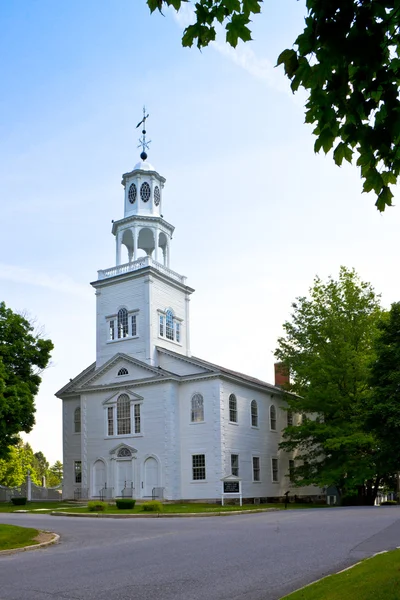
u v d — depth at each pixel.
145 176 51.31
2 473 84.31
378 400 35.91
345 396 43.56
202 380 44.59
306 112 5.59
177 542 17.48
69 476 50.44
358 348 45.00
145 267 47.97
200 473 43.47
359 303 45.66
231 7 5.78
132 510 33.47
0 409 40.25
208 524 23.92
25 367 44.75
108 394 47.69
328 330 45.28
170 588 10.69
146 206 50.91
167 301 50.03
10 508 37.91
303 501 52.88
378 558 11.32
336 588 8.84
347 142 5.57
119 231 50.97
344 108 5.38
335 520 22.70
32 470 91.06
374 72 5.12
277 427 51.88
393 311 37.12
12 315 45.53
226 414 44.41
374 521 21.39
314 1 4.82
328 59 4.94
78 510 33.75
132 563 13.73
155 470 44.19
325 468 43.22
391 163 5.68
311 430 43.56
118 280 49.44
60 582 11.77
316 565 12.31
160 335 48.59
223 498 41.00
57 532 21.80
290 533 18.45
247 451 46.50
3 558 16.02
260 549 14.97
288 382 51.72
